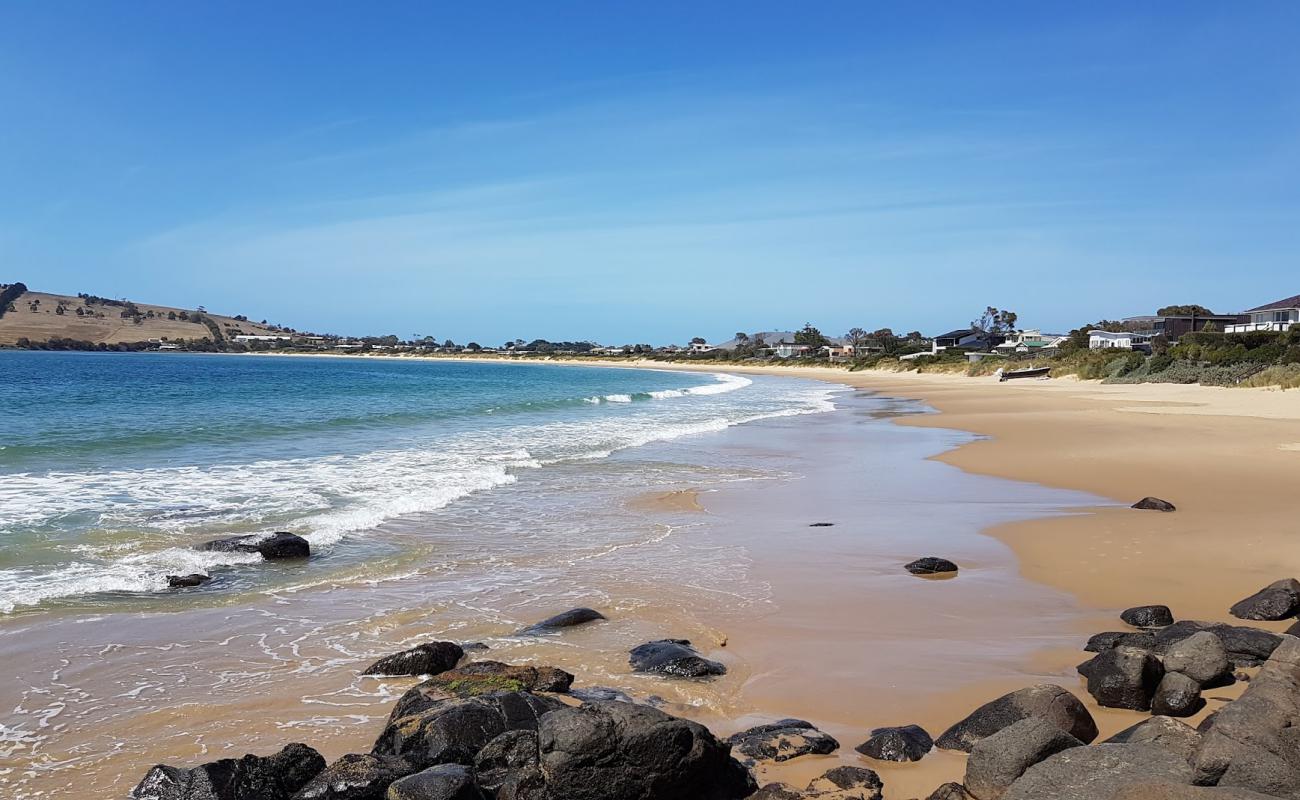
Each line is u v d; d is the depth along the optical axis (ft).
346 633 30.89
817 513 52.60
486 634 30.81
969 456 77.87
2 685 25.84
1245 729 17.76
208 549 40.55
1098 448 77.77
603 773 18.38
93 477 60.08
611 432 99.66
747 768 20.18
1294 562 37.78
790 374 388.57
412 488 58.85
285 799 18.65
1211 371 170.30
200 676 26.78
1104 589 35.27
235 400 140.46
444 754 19.83
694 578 37.99
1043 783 17.57
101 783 20.10
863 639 29.91
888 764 20.53
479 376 311.68
